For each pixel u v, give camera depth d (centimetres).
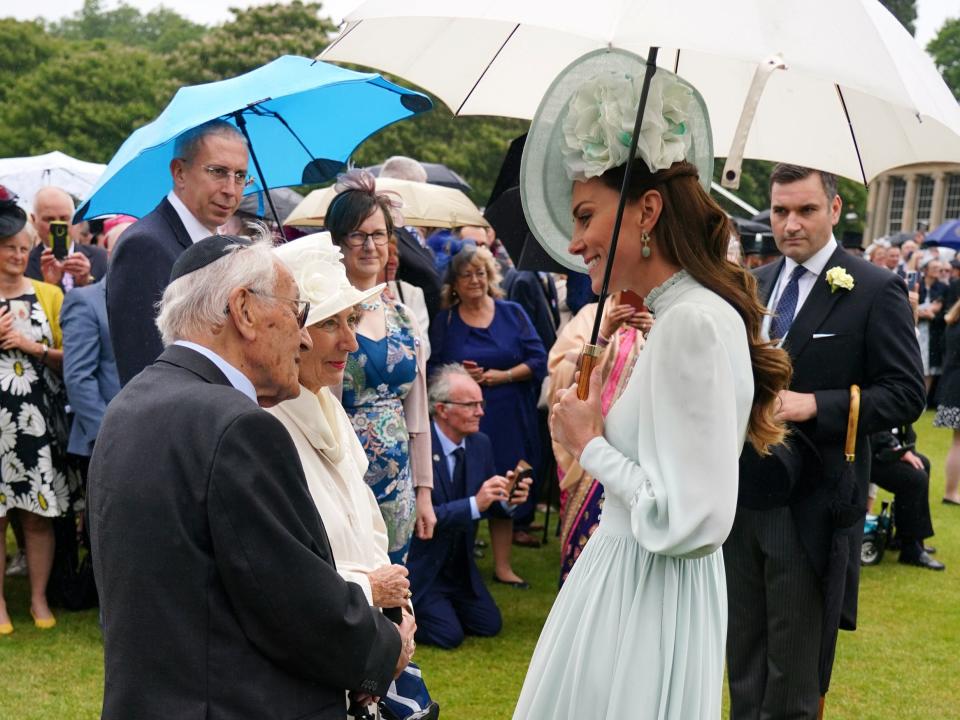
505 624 533
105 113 4281
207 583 181
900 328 350
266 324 200
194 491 181
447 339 611
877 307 351
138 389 196
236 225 576
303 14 4244
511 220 512
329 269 251
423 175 701
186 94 352
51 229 567
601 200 224
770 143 302
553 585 598
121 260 356
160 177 395
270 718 183
